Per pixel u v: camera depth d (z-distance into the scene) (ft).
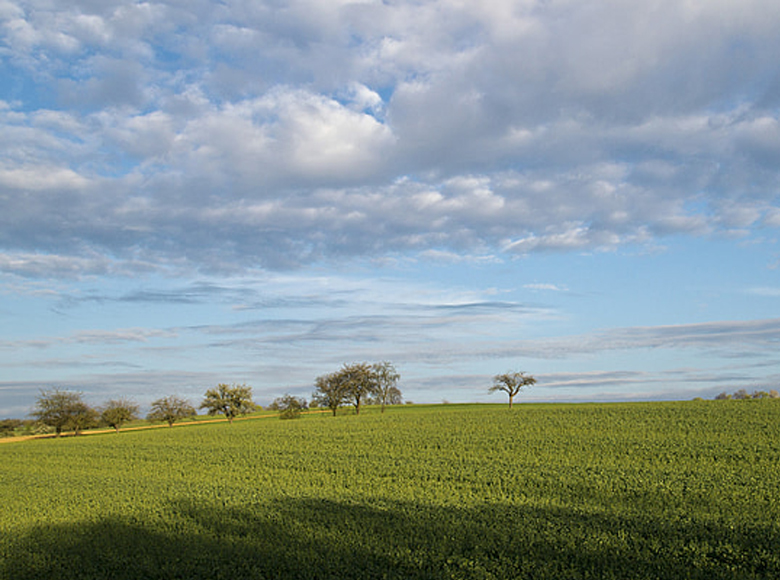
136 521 64.95
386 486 81.05
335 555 49.11
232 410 326.85
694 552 46.34
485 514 61.16
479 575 43.39
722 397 352.69
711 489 68.33
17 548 56.54
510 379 329.93
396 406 402.31
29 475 113.39
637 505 63.41
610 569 42.98
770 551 45.80
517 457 100.58
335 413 325.01
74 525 64.08
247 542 54.24
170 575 46.52
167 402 327.06
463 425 157.17
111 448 153.99
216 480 92.73
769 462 83.76
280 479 90.38
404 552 49.08
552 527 55.06
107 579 46.70
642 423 133.08
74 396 312.29
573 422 144.05
